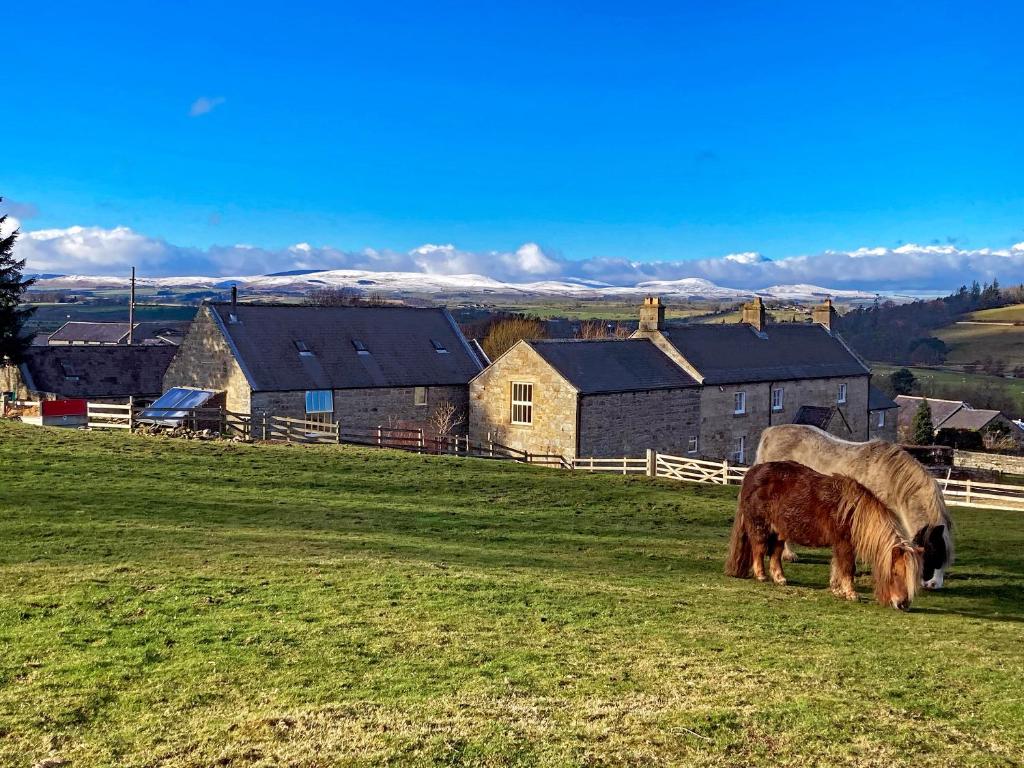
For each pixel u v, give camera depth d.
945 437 64.81
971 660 11.56
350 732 8.75
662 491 30.17
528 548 20.03
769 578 17.11
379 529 21.52
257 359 45.25
